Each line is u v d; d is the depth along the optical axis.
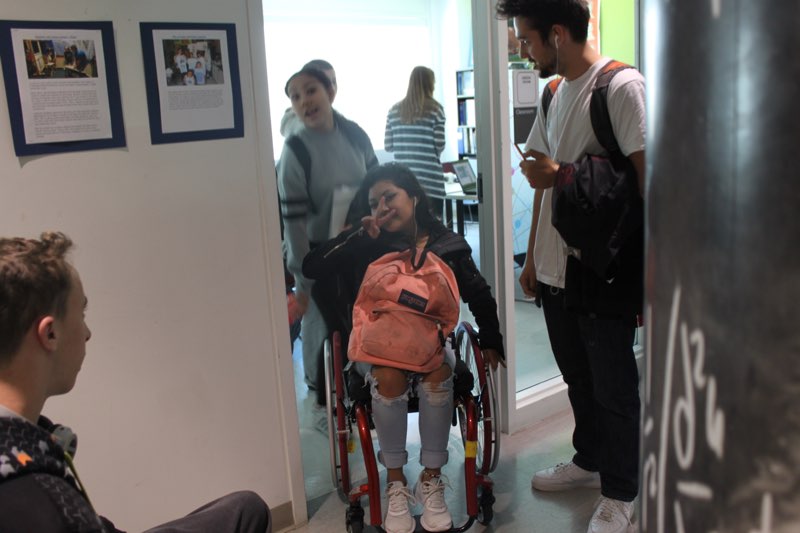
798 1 0.31
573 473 2.34
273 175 2.03
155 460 1.95
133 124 1.76
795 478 0.34
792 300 0.33
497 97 2.48
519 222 2.81
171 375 1.93
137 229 1.81
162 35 1.77
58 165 1.67
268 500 2.19
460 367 2.13
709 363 0.36
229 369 2.04
